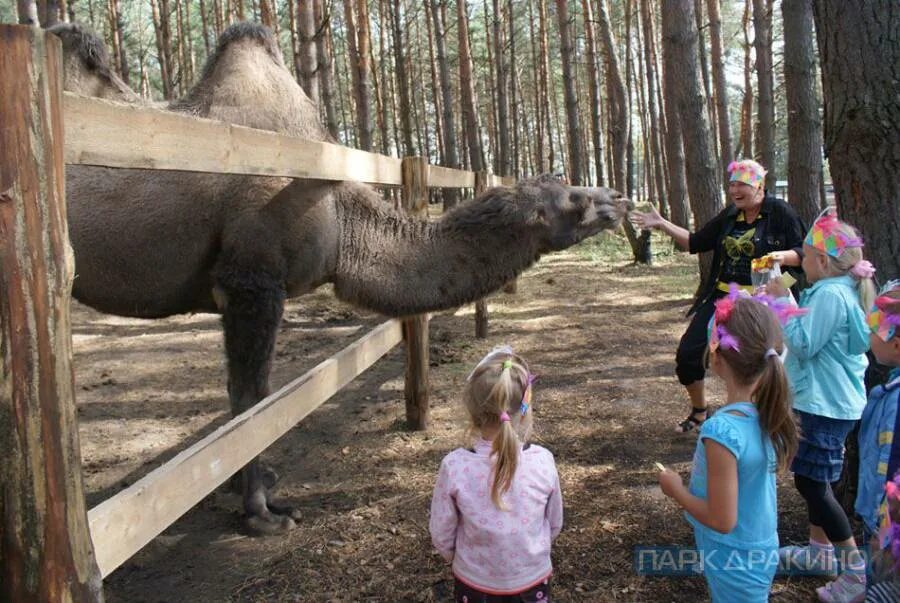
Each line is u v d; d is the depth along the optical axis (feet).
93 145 6.68
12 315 5.90
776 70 80.79
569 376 23.07
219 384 23.52
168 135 7.87
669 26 33.19
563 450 16.81
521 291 40.34
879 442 8.15
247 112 14.32
